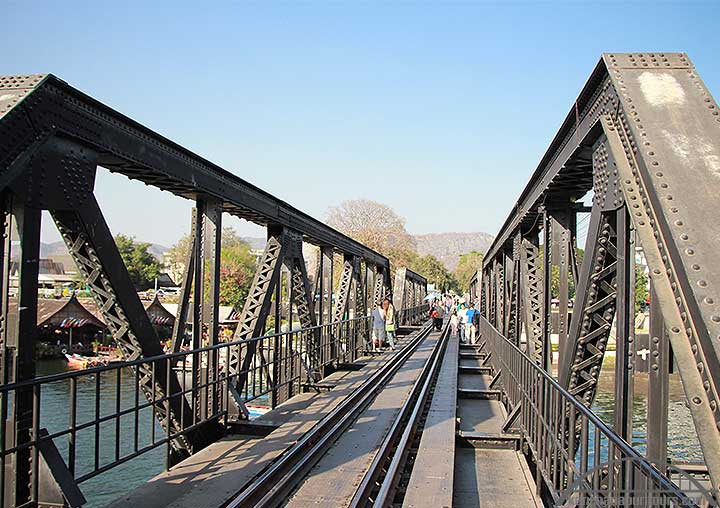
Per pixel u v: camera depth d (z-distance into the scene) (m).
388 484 6.21
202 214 8.44
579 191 7.46
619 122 4.41
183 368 7.68
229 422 8.45
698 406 3.04
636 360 4.45
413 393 11.91
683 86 4.36
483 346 20.98
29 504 4.70
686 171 3.75
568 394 4.92
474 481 6.72
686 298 3.28
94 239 5.79
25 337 4.88
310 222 13.90
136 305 6.37
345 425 9.05
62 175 5.41
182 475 6.35
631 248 4.41
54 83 5.18
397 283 36.44
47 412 14.55
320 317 15.79
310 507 5.70
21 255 4.89
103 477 11.61
